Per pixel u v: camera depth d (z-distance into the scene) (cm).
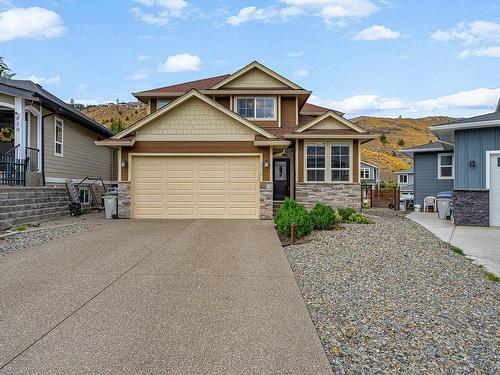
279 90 1798
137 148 1332
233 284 606
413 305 544
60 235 995
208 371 359
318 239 990
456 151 1338
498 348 416
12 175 1333
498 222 1284
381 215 1722
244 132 1328
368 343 425
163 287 588
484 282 661
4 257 762
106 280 619
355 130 1652
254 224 1184
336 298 569
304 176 1648
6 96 1356
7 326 449
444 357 395
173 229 1087
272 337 429
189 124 1332
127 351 393
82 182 1784
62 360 374
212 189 1333
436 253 860
